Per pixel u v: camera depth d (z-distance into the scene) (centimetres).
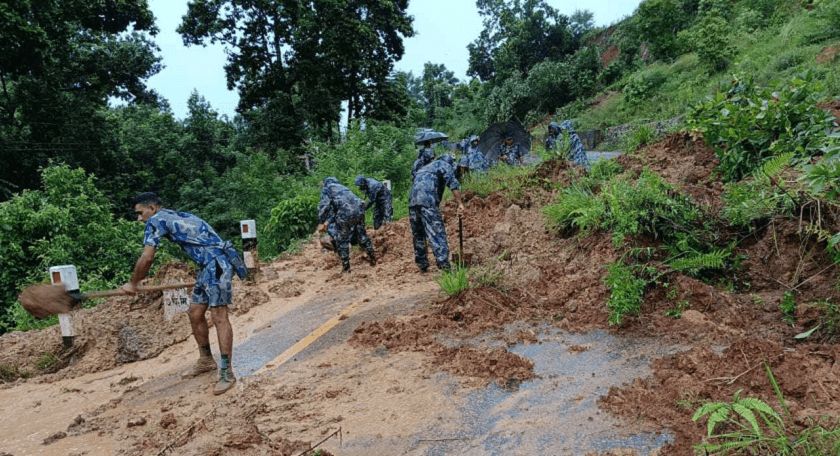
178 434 380
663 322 450
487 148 1239
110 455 362
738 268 484
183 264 731
